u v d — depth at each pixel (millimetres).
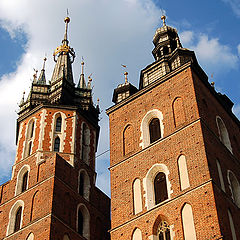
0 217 54688
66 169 55906
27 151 59875
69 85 66562
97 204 57844
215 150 44875
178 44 55281
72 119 62125
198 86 49188
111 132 51969
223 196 41281
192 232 39188
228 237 38219
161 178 44812
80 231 53844
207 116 47406
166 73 51844
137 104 51875
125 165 47969
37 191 53438
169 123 47594
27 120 62875
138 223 42906
